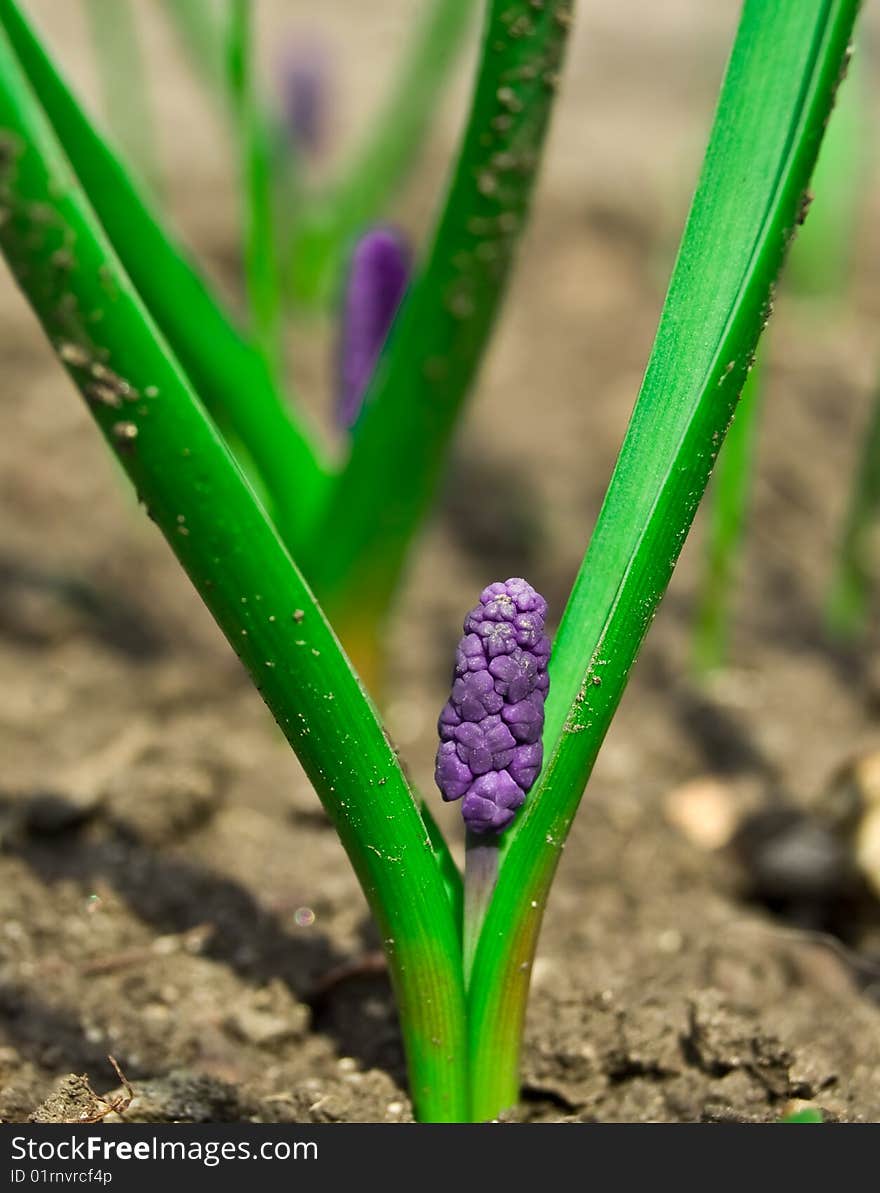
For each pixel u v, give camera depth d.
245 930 0.24
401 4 0.88
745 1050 0.21
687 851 0.26
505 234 0.23
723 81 0.19
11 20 0.21
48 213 0.17
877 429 0.30
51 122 0.22
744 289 0.18
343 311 0.27
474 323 0.24
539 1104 0.22
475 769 0.18
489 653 0.18
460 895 0.19
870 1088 0.21
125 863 0.25
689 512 0.18
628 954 0.23
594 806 0.27
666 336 0.18
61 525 0.36
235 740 0.28
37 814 0.25
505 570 0.36
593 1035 0.22
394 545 0.26
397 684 0.31
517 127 0.23
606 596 0.19
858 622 0.33
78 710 0.28
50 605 0.31
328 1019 0.23
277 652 0.18
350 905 0.24
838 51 0.17
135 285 0.24
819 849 0.25
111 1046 0.22
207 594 0.18
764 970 0.23
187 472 0.18
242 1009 0.22
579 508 0.38
